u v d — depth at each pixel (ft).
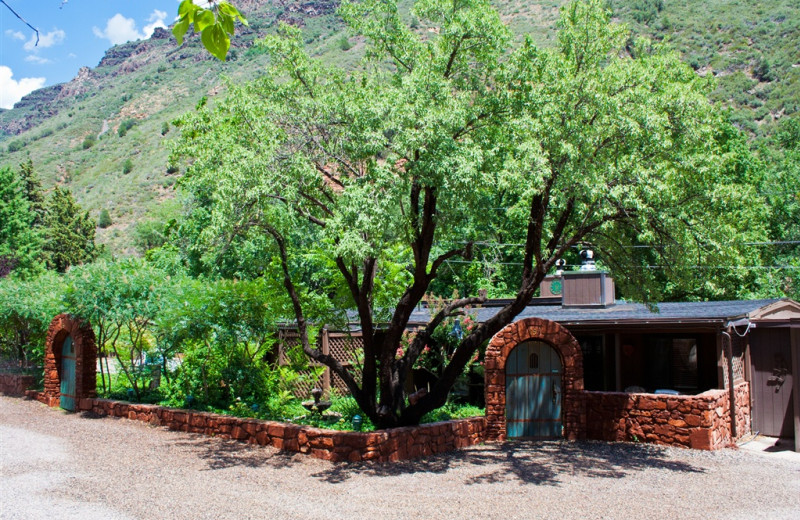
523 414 41.09
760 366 45.09
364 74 38.27
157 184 230.27
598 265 69.41
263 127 34.27
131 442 36.60
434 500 26.32
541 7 289.53
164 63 426.92
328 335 56.08
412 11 36.37
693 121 35.17
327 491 27.40
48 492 26.02
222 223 30.96
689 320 40.37
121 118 341.41
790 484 29.99
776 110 214.07
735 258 36.99
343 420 41.68
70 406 47.93
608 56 37.35
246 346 46.03
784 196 91.15
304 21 427.33
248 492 26.94
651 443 39.11
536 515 24.52
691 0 309.63
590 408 41.29
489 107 35.17
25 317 52.90
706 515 24.84
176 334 43.80
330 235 32.07
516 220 73.82
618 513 24.93
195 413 39.73
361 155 33.24
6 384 58.39
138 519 22.95
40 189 174.40
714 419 38.19
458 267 81.20
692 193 36.11
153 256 88.12
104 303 43.70
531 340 41.45
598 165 34.40
